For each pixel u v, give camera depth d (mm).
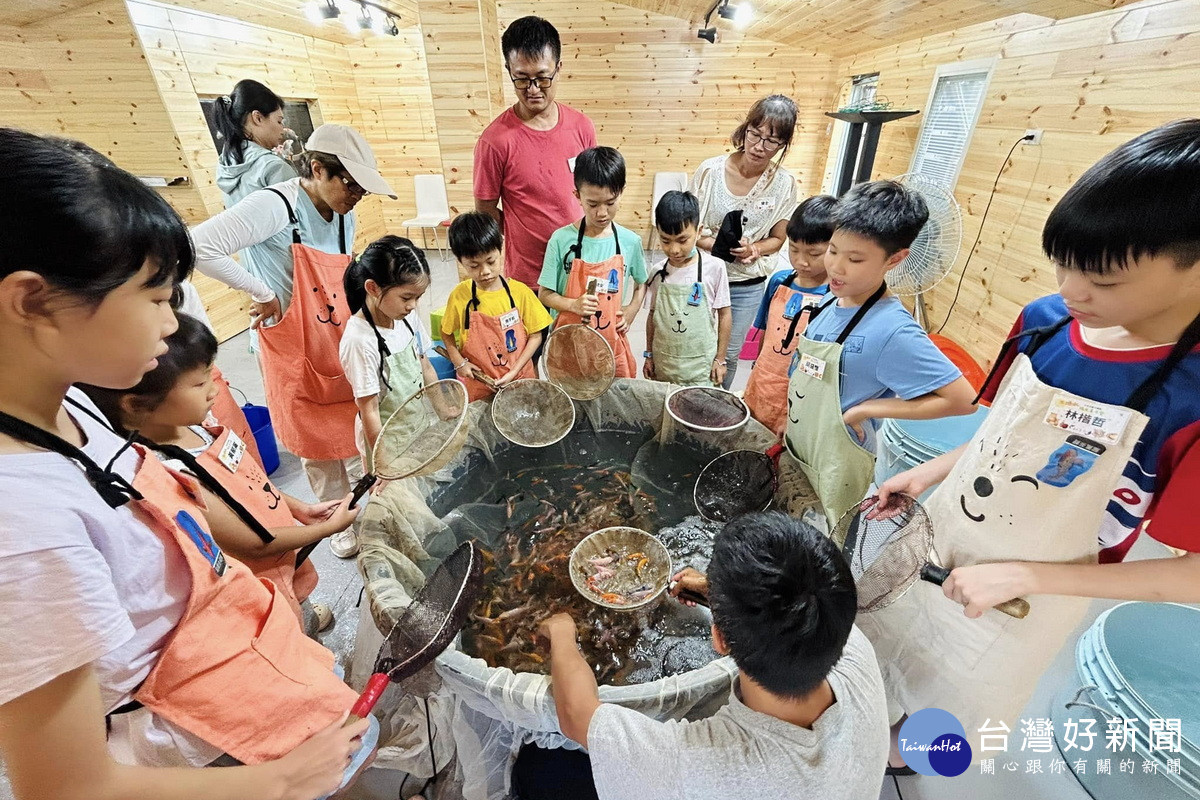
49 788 587
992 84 3195
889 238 1296
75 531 583
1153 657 1463
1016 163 2975
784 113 2414
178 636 762
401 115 6488
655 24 5836
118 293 542
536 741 1274
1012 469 1036
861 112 3699
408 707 1479
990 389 1271
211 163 4332
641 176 6734
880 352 1404
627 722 862
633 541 1573
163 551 740
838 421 1500
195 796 670
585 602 1415
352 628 1922
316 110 5730
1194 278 718
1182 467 824
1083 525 976
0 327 524
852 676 878
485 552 1619
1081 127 2529
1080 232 750
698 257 2328
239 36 4562
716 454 1958
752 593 733
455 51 3113
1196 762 1157
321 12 4887
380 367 1812
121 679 709
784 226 2846
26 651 533
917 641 1301
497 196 2635
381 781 1449
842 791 776
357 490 1443
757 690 815
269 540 1250
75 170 490
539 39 2178
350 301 1759
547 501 1825
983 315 3207
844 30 4355
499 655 1275
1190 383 806
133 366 604
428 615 1087
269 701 859
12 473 541
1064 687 1533
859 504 1355
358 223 6621
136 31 3656
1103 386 915
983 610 993
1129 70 2268
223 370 3840
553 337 2053
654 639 1309
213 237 1716
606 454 2094
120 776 622
